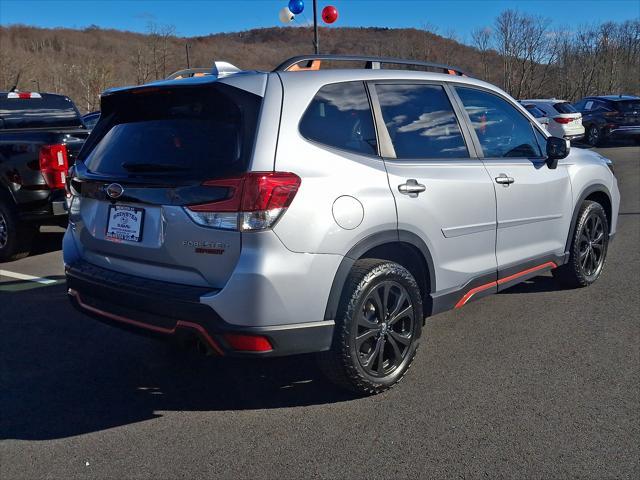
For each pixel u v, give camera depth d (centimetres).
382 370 351
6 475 281
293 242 300
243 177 293
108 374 391
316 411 339
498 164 427
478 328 461
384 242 339
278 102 315
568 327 458
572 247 521
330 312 319
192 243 303
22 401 354
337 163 324
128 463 290
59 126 877
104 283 337
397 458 291
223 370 396
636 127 1953
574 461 285
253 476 278
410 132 375
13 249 680
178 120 331
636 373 378
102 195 343
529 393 354
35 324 482
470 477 275
